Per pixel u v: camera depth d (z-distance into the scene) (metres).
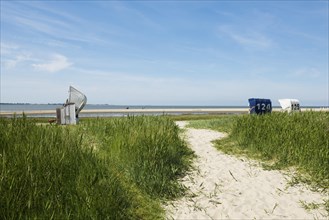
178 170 8.29
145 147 8.21
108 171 6.38
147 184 6.92
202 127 16.06
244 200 6.82
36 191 4.71
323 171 8.23
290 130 10.53
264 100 17.06
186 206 6.45
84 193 5.07
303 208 6.50
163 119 12.93
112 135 9.91
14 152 5.52
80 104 17.06
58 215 4.34
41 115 46.78
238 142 11.26
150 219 5.68
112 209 5.08
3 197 4.31
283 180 8.08
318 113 12.18
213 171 8.65
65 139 6.87
